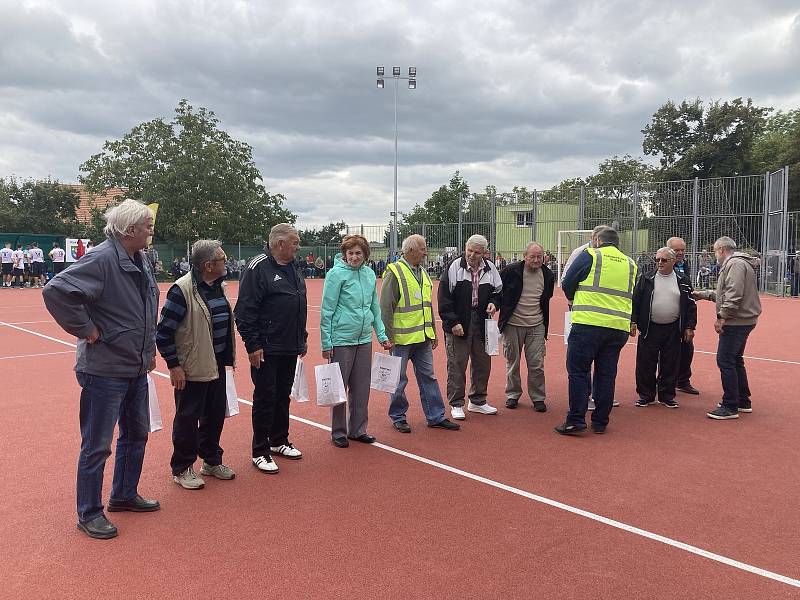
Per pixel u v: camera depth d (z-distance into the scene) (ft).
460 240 114.32
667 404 23.61
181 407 14.79
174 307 14.24
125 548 11.90
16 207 146.41
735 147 148.15
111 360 12.28
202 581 10.66
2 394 25.20
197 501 14.25
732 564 11.40
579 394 19.49
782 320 50.78
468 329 21.45
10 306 64.13
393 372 19.04
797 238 81.97
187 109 138.72
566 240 101.96
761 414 22.30
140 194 133.59
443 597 10.18
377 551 11.78
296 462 17.06
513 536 12.46
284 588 10.43
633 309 23.30
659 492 14.88
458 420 21.52
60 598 10.12
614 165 203.41
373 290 18.85
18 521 13.16
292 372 17.12
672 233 91.04
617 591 10.43
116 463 13.58
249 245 149.07
